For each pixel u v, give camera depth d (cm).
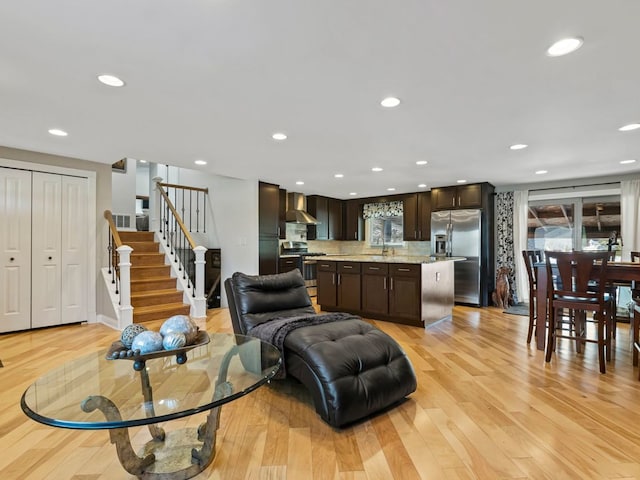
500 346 378
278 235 630
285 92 247
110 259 489
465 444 195
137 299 489
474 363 324
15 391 260
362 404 214
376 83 233
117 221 752
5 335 407
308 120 302
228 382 182
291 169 504
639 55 197
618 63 206
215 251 622
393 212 762
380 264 500
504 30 175
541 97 254
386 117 295
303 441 199
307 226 787
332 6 156
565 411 232
